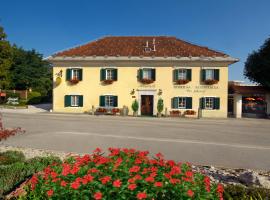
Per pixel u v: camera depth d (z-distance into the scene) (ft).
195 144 40.45
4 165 21.33
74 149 34.65
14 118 72.54
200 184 12.60
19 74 168.25
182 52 92.48
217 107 89.15
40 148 34.71
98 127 58.03
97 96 92.32
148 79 89.81
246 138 48.49
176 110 89.51
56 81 93.50
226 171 25.89
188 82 89.56
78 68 92.73
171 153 33.73
